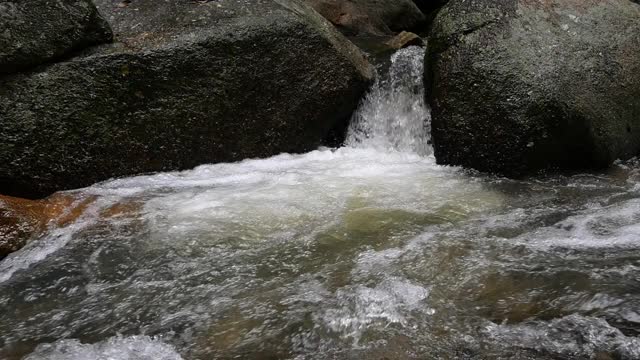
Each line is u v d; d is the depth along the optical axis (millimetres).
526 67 5191
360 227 4344
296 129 5949
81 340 3158
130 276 3781
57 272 3850
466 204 4719
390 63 6508
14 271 3877
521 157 5156
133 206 4707
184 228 4359
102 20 5133
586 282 3473
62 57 4969
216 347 3049
